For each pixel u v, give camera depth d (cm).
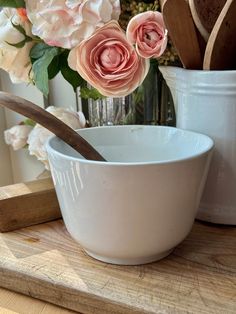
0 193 49
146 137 50
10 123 73
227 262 41
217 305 34
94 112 58
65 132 42
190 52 45
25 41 51
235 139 45
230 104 44
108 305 35
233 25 42
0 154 73
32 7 46
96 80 46
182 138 47
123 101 56
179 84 47
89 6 44
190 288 36
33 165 73
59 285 37
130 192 36
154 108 57
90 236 39
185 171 37
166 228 38
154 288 37
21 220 49
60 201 41
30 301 39
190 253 42
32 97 69
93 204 37
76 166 36
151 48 43
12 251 44
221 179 46
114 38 45
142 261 40
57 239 46
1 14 52
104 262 41
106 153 50
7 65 53
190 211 39
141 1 49
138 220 37
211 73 43
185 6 41
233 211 47
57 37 45
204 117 46
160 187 36
